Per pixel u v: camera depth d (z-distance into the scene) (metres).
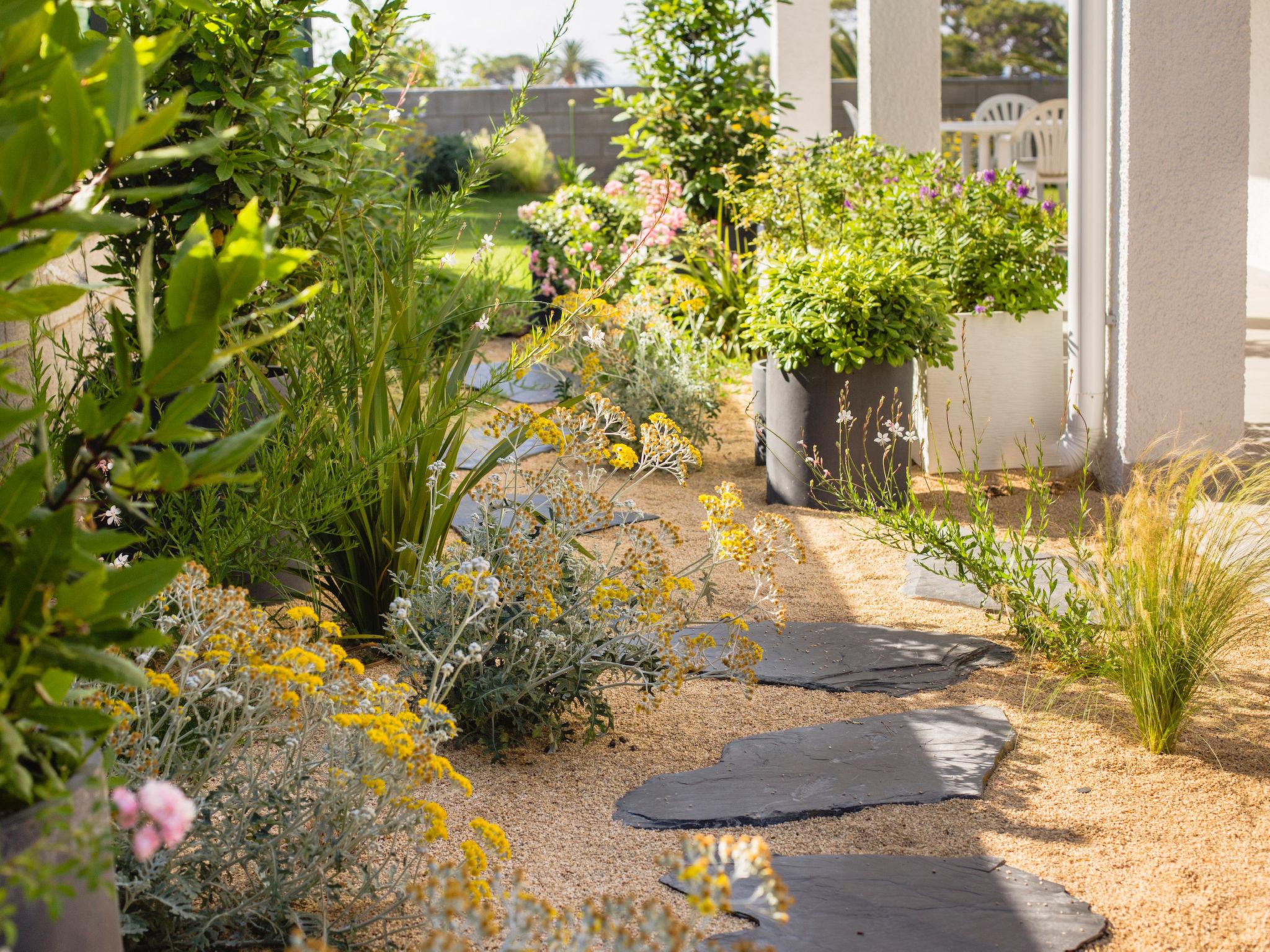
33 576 1.31
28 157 1.17
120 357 1.40
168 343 1.30
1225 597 2.78
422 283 4.60
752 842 1.55
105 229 1.22
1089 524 4.54
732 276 7.06
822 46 8.66
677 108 7.97
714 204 7.75
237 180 3.51
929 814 2.54
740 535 3.08
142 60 1.36
